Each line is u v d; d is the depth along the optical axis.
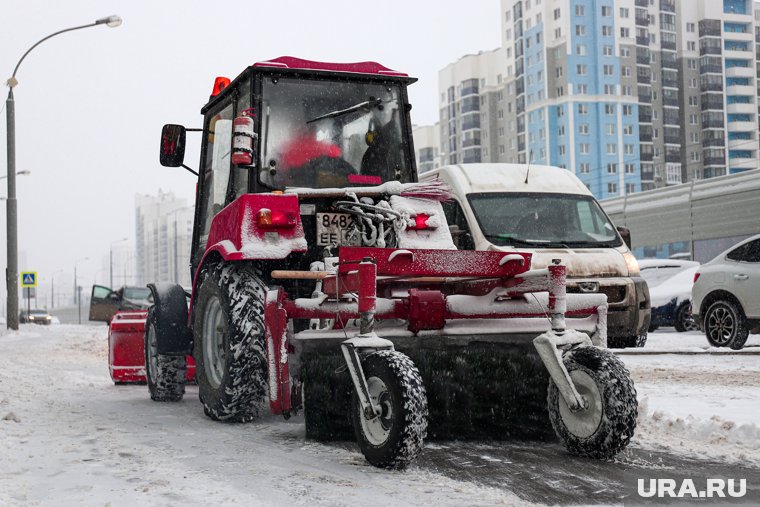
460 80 107.19
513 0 95.31
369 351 4.39
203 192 7.43
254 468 4.35
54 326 33.41
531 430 5.06
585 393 4.53
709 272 12.65
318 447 4.93
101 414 6.60
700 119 101.69
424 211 5.83
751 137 103.38
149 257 194.88
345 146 6.65
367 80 6.80
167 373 7.38
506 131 101.69
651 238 31.69
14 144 26.61
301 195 5.94
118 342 8.91
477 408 5.06
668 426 5.55
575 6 87.75
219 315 5.99
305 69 6.56
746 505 3.64
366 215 5.89
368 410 4.27
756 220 26.91
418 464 4.39
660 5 98.25
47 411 6.79
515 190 11.12
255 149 6.34
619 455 4.64
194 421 6.12
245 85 6.64
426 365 4.96
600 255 10.67
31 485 4.00
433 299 4.73
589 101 88.06
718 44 101.06
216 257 6.11
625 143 89.00
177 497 3.73
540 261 10.16
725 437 5.16
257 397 5.71
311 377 4.98
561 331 4.62
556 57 88.56
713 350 11.59
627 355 11.52
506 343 5.13
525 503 3.61
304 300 5.00
